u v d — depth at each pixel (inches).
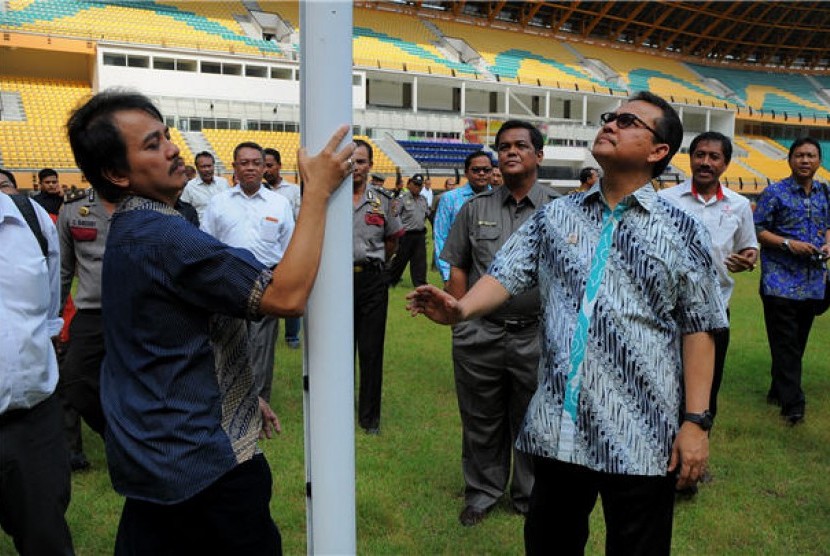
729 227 176.1
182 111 1019.9
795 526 151.4
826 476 179.2
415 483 172.4
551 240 94.4
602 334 88.4
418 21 1545.3
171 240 74.6
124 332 76.8
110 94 78.8
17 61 1035.9
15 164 819.4
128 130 77.0
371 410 208.7
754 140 1722.4
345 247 80.5
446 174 1122.7
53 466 102.3
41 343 100.0
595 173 426.9
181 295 74.9
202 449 75.4
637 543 91.4
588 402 88.4
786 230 216.5
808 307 221.5
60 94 986.7
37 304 100.6
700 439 87.7
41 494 100.6
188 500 76.4
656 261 87.8
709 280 89.1
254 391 84.4
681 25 1797.5
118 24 1109.7
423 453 191.9
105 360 82.0
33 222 104.7
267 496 83.4
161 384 75.5
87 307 161.9
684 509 159.9
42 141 862.5
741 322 395.5
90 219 162.2
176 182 80.4
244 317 75.7
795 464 187.5
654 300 88.5
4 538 146.6
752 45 1947.6
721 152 173.3
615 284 88.9
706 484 173.9
